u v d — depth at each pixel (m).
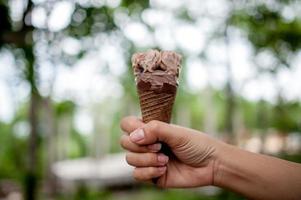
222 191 2.59
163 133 0.54
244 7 2.43
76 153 7.93
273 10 2.33
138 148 0.55
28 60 1.49
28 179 1.80
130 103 5.96
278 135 3.88
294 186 0.56
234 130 3.16
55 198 3.18
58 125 5.70
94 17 1.52
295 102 3.31
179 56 0.54
